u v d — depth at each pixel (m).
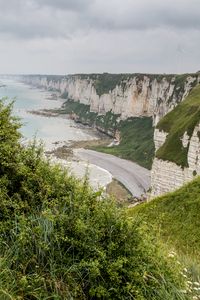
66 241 7.00
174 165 87.25
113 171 143.62
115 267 6.81
